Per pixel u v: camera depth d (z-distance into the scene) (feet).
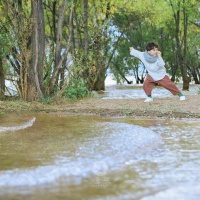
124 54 196.95
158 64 72.38
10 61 78.48
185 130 45.93
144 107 65.00
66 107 68.33
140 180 26.94
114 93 113.29
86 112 62.39
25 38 76.28
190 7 134.72
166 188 25.34
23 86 76.95
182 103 68.44
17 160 32.09
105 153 34.04
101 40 116.06
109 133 43.34
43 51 77.10
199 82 209.26
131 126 47.98
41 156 33.27
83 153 34.14
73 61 86.17
